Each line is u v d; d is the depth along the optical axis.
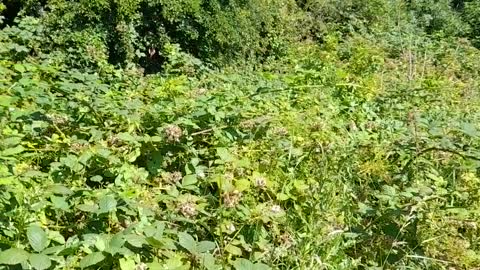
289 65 8.76
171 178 2.85
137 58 9.04
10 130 2.89
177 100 3.62
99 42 8.25
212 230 2.54
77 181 2.64
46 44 7.78
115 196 2.45
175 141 3.02
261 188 2.81
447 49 10.04
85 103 3.31
